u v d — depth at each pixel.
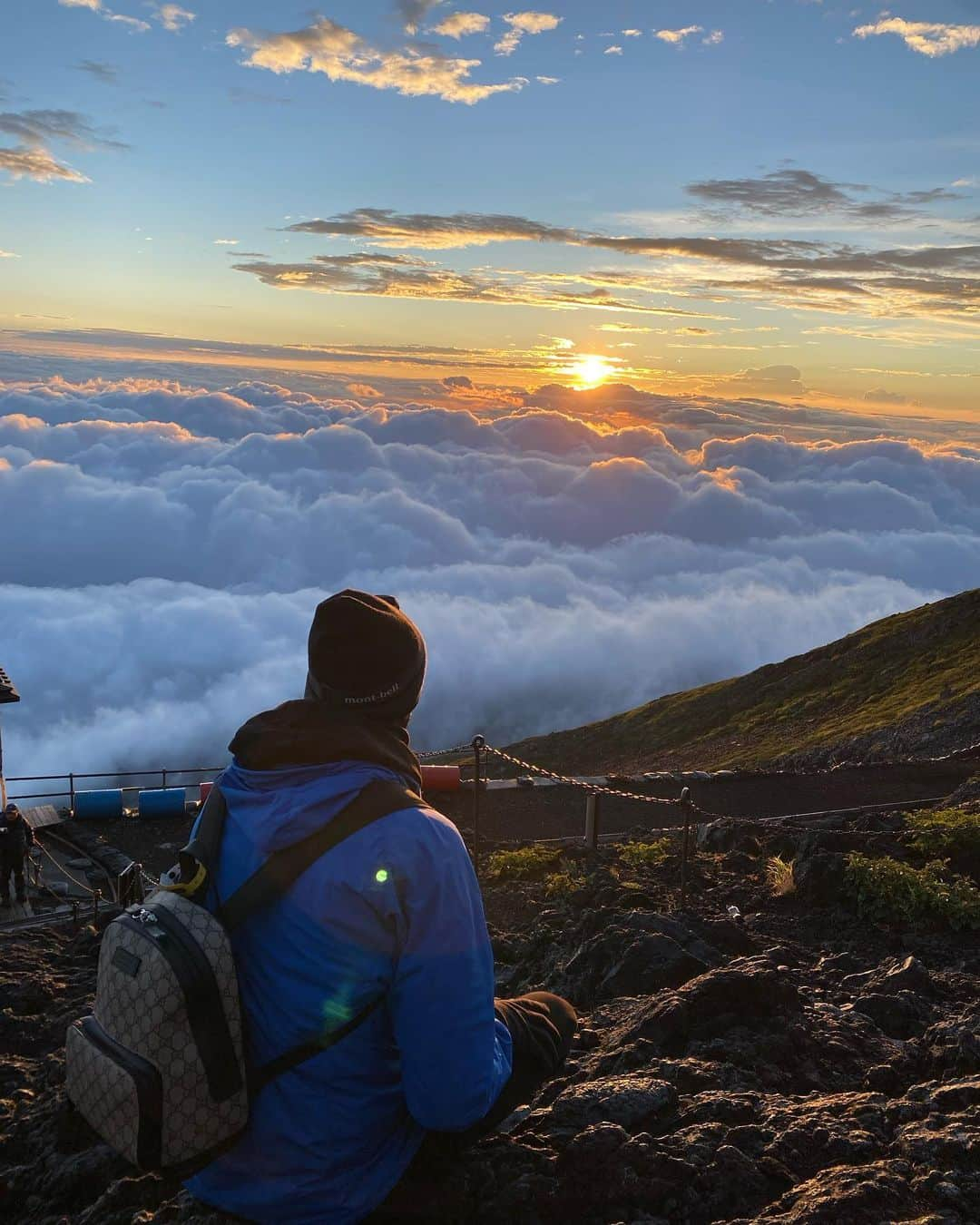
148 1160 1.92
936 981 6.54
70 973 9.05
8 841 16.39
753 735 66.38
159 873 19.45
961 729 43.97
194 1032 1.89
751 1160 3.43
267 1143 2.06
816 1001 5.83
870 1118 3.84
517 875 12.52
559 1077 4.51
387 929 1.97
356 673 2.15
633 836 15.98
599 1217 3.12
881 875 8.64
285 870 1.98
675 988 5.82
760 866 11.09
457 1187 2.90
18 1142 4.83
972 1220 3.09
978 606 73.56
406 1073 2.03
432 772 23.47
